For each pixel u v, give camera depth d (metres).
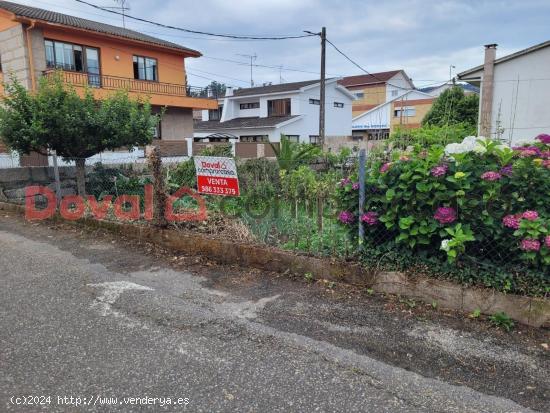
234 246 4.68
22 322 3.33
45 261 4.93
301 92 31.12
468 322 3.27
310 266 4.19
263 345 2.98
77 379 2.55
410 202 3.51
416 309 3.50
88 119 7.08
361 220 3.84
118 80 19.02
